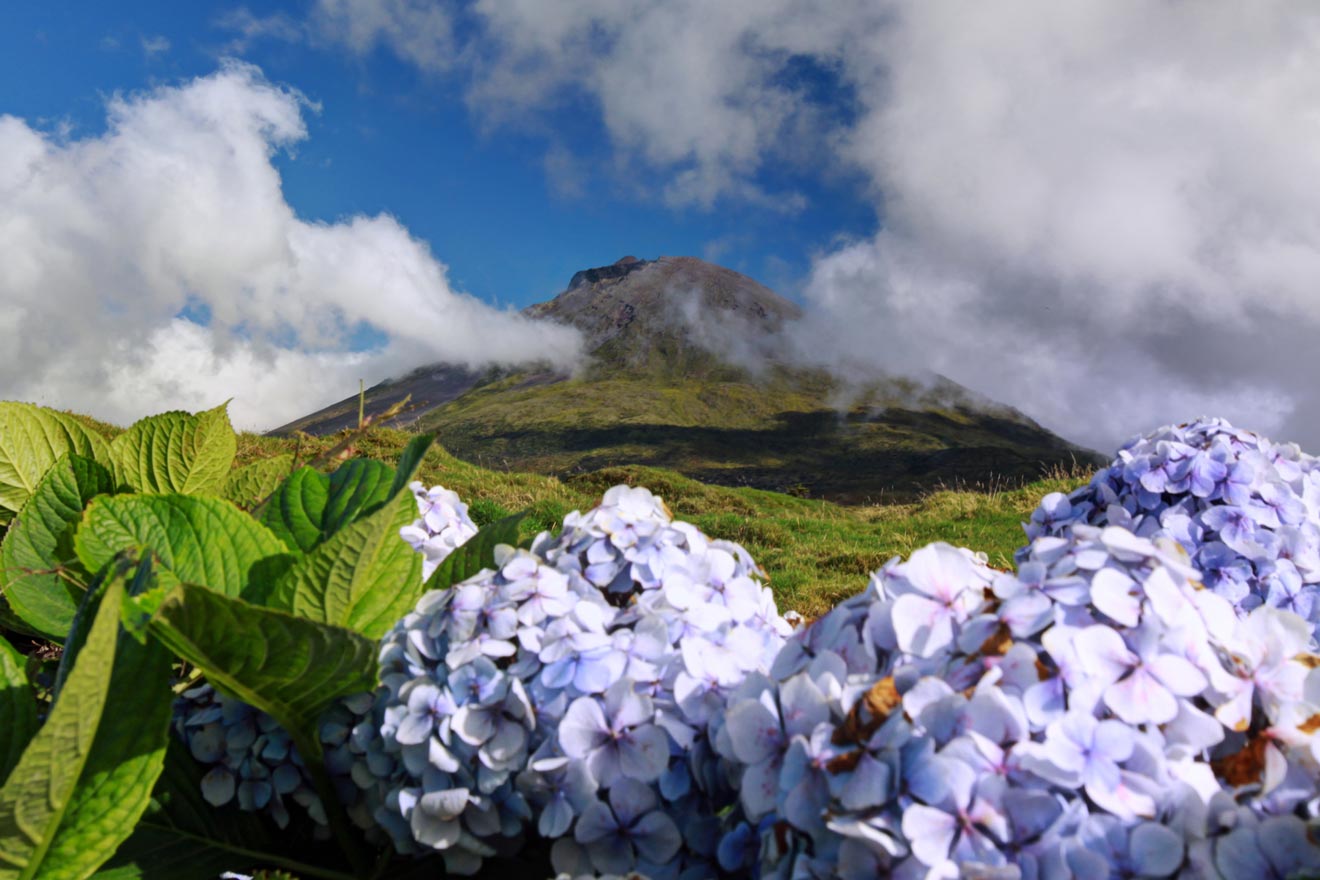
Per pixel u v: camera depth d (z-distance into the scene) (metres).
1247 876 1.23
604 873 1.60
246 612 1.58
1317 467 3.15
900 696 1.46
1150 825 1.29
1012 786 1.33
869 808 1.35
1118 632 1.49
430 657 1.84
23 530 2.37
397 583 2.12
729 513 21.84
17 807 1.56
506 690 1.71
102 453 2.74
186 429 2.72
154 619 1.58
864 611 1.67
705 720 1.69
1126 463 3.12
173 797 1.97
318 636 1.63
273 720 1.95
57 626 2.29
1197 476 2.91
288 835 2.06
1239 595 2.73
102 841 1.69
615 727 1.64
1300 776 1.37
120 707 1.70
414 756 1.72
